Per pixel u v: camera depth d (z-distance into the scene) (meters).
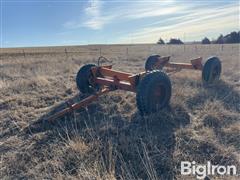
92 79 6.61
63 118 5.42
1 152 4.16
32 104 6.60
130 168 3.49
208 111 5.34
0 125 5.26
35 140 4.51
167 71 8.98
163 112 5.34
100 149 4.04
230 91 7.16
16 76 10.62
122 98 6.55
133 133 4.60
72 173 3.50
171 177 3.33
